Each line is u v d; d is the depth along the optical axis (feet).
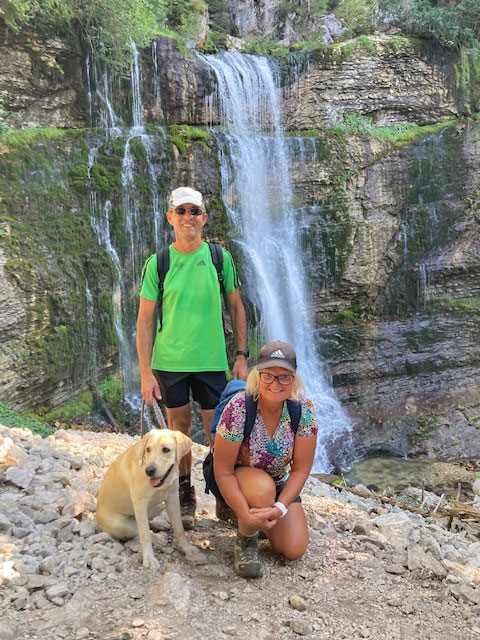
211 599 10.15
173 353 12.56
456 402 61.11
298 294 57.98
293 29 72.28
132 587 10.23
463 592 10.90
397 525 13.99
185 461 12.78
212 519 13.50
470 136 63.62
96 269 40.57
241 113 55.16
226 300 13.53
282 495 10.87
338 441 54.60
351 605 10.37
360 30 68.33
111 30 44.96
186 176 48.65
